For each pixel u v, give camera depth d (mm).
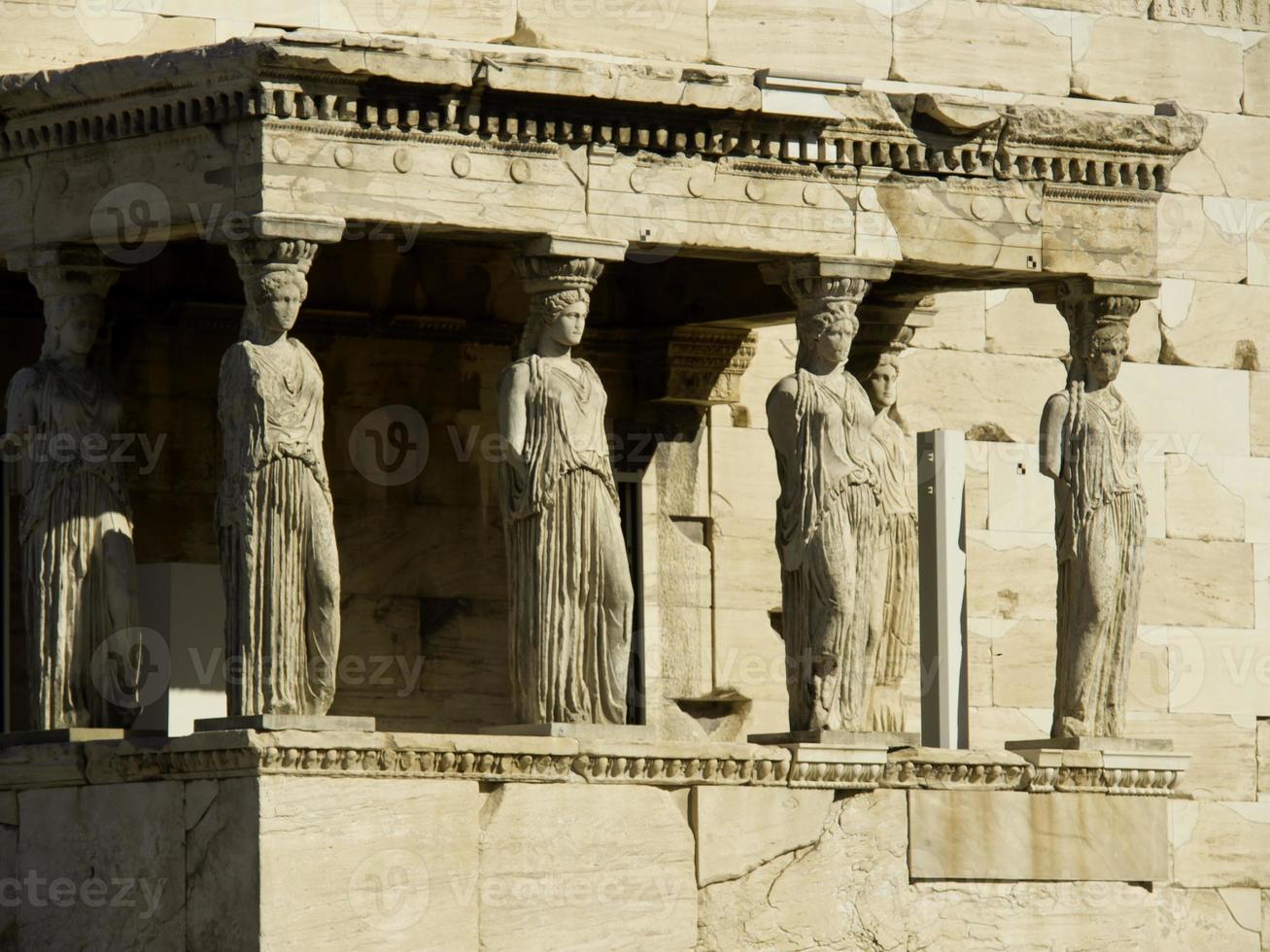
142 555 57062
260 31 56406
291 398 49188
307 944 47469
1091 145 56000
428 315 59938
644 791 51344
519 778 49969
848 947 53125
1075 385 56625
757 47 62250
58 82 50469
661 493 62219
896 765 53938
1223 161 68000
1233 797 66625
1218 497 67188
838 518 53312
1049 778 55281
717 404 62719
